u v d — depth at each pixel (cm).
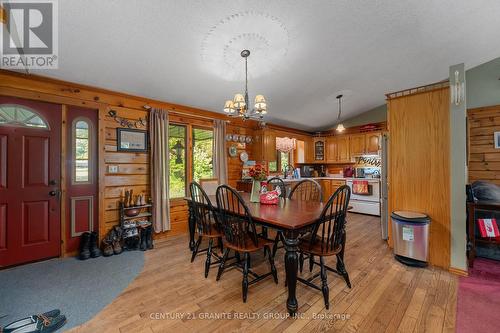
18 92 254
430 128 253
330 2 211
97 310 175
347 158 586
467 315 165
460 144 229
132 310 175
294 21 228
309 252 187
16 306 181
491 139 351
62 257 280
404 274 229
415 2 222
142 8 193
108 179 313
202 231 242
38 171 269
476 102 366
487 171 353
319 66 321
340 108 515
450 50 315
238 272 238
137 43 232
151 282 218
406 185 271
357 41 273
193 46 246
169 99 360
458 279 218
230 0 195
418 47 300
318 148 638
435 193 249
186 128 396
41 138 271
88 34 213
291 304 167
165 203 349
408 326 156
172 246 319
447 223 240
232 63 285
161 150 348
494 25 268
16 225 256
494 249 268
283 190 328
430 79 399
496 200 269
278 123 565
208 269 230
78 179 294
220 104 397
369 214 502
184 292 200
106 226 310
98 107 305
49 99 272
